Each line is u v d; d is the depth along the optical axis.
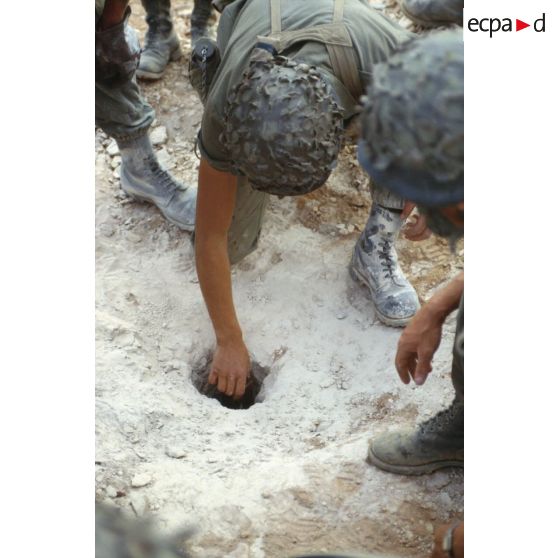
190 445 2.39
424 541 2.12
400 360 2.09
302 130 1.91
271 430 2.49
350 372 2.68
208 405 2.57
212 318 2.64
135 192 3.05
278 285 2.89
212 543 2.07
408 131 1.35
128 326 2.72
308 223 3.05
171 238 3.02
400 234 3.02
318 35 2.08
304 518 2.15
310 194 3.10
